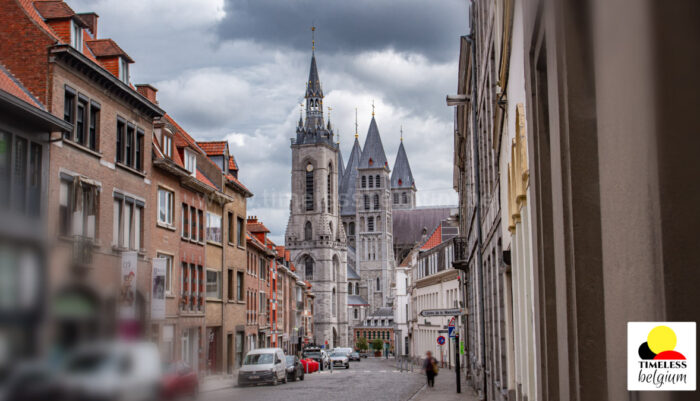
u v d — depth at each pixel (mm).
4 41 30797
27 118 25719
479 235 27531
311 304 145000
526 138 9820
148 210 39906
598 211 5410
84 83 32906
